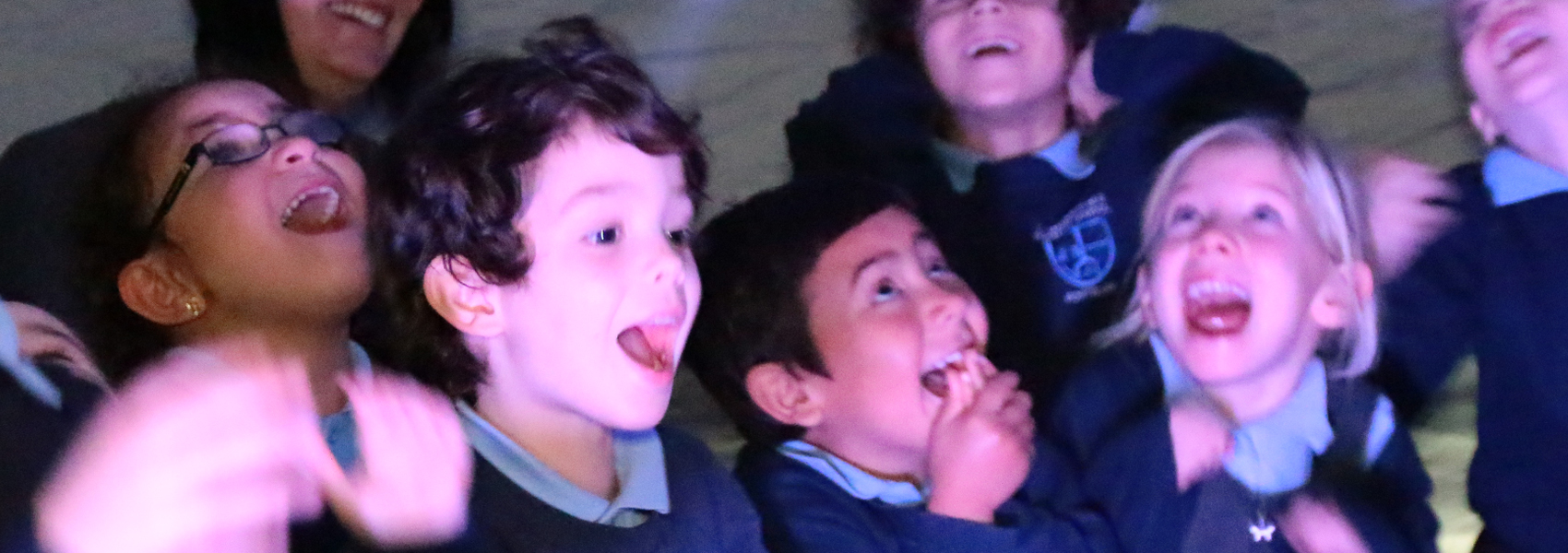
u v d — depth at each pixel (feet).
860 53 9.68
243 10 7.88
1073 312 8.56
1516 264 7.84
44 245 6.82
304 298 6.28
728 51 15.08
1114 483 7.71
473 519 5.66
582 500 5.77
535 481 5.73
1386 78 12.85
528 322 5.72
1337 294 7.68
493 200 5.53
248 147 6.26
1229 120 8.28
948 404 7.01
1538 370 7.73
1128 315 8.21
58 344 5.84
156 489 5.20
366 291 6.40
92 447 5.29
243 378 5.77
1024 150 8.89
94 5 16.71
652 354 5.86
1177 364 7.83
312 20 7.88
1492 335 7.91
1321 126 11.30
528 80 5.69
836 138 9.37
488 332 5.80
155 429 5.38
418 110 6.06
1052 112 8.86
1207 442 7.53
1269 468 7.51
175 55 14.70
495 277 5.60
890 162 9.06
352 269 6.32
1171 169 7.86
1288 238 7.43
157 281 6.30
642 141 5.72
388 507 5.60
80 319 6.57
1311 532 7.32
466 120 5.64
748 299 7.12
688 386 9.28
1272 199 7.51
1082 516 7.49
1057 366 8.36
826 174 7.89
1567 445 7.60
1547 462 7.63
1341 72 13.17
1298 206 7.54
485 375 5.93
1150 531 7.55
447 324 5.90
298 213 6.21
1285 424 7.60
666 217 5.87
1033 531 7.03
